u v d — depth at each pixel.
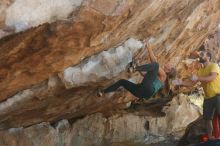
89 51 6.34
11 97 6.36
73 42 5.56
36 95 6.64
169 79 7.68
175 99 12.21
